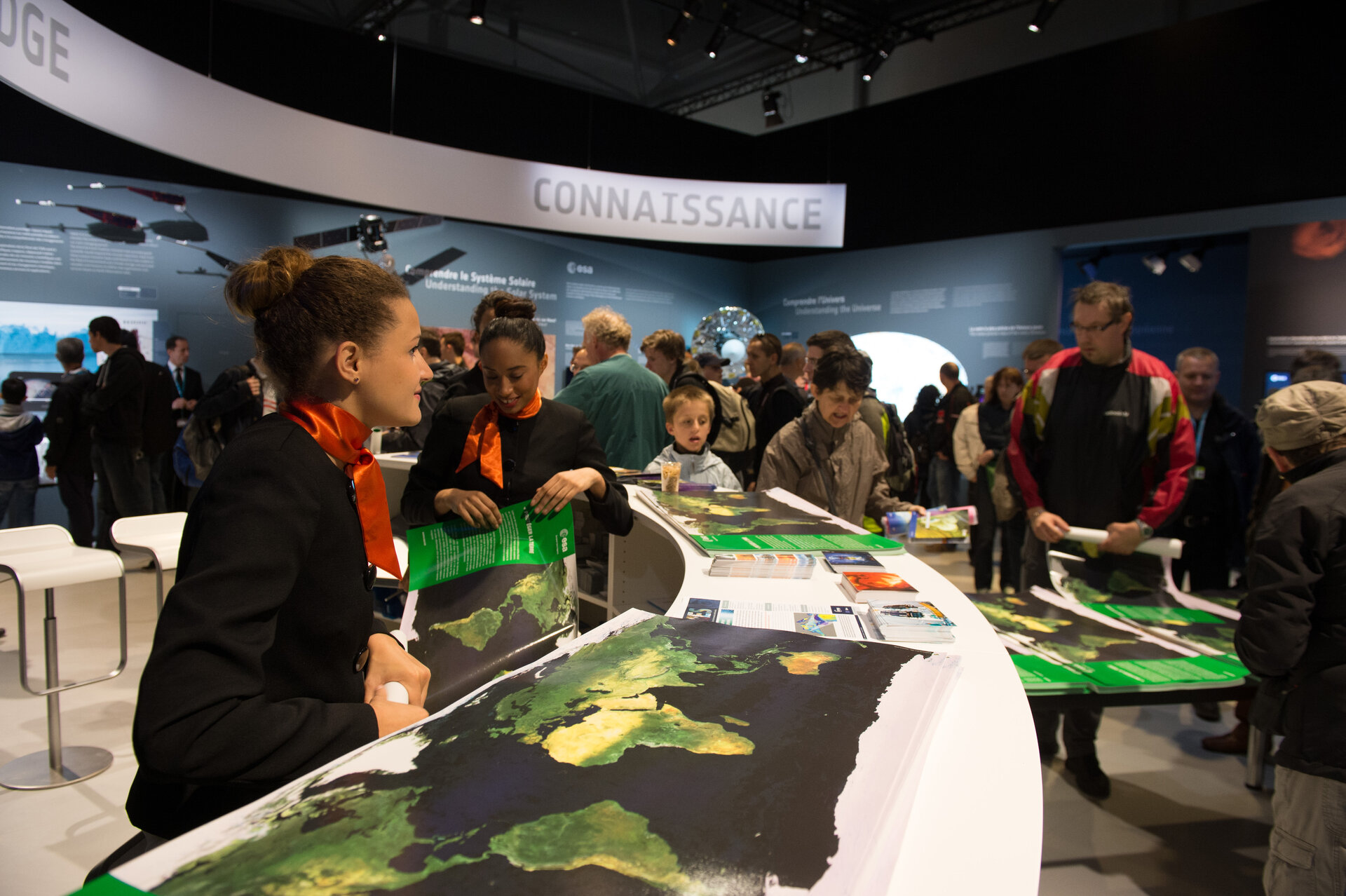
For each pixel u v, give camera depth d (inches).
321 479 28.6
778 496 81.4
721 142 336.2
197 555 25.8
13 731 102.1
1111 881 76.5
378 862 18.4
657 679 30.5
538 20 290.0
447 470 65.2
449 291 278.1
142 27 209.6
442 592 54.8
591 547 89.7
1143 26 266.8
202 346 227.9
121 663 93.0
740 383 201.9
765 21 288.7
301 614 28.6
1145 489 89.9
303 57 240.4
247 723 23.8
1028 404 98.0
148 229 217.8
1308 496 55.7
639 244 319.6
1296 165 211.6
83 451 179.5
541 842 19.1
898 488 125.5
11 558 88.1
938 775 25.3
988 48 307.1
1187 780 97.8
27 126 198.2
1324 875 55.7
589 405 119.8
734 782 22.1
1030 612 74.8
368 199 213.2
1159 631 69.7
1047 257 260.4
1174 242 244.2
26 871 73.6
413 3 248.7
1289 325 211.5
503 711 27.2
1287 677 57.2
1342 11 202.8
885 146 301.9
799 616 42.0
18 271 199.3
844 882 17.7
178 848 19.0
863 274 309.3
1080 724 94.6
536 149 291.7
